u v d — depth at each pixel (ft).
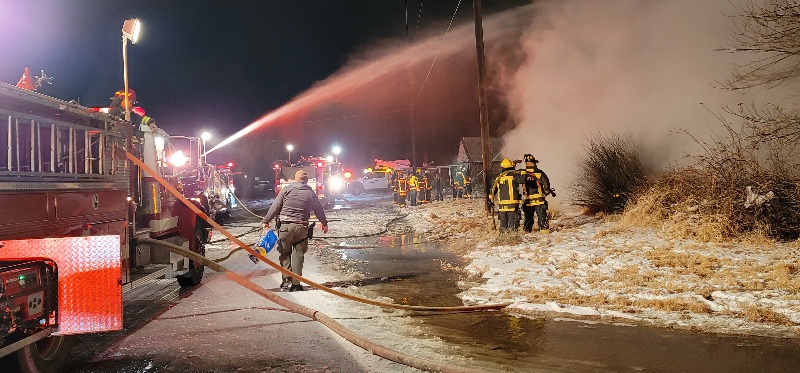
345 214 69.31
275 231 26.17
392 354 14.74
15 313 11.18
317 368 14.25
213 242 41.93
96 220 15.78
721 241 28.25
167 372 14.10
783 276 20.70
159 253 21.39
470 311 19.92
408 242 40.63
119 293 13.15
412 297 22.52
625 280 22.41
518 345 15.76
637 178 41.70
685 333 16.17
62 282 12.59
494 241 35.37
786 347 14.64
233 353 15.48
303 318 19.29
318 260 32.83
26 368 13.00
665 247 27.96
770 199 28.45
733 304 18.40
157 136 23.24
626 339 15.87
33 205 13.04
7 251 12.15
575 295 20.93
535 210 38.19
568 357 14.58
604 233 33.35
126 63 21.77
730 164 30.78
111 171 16.72
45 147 13.71
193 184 33.55
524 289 22.52
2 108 12.04
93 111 15.67
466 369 13.43
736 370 13.26
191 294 23.57
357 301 21.83
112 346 16.21
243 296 23.12
